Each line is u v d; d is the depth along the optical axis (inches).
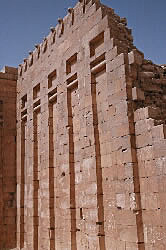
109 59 579.2
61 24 768.9
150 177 464.1
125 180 499.2
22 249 816.9
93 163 583.5
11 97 991.6
